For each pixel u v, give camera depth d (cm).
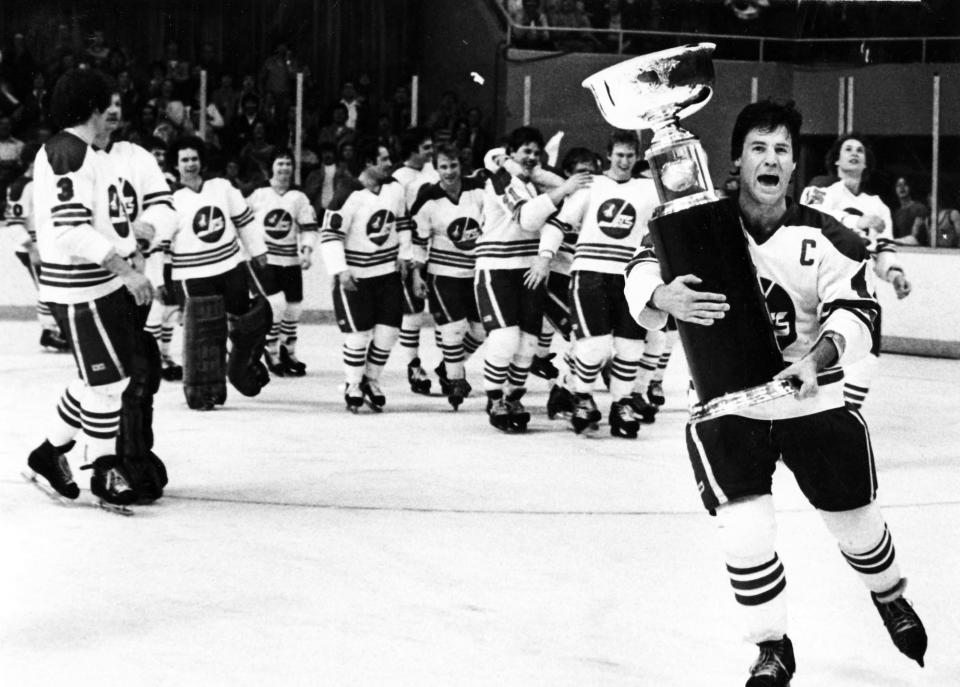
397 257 1132
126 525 698
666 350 1180
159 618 535
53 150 684
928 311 1622
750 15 2195
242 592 575
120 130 1784
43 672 470
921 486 839
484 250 1030
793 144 447
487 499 778
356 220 1108
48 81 2112
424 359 1515
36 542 658
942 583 604
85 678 464
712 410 424
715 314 419
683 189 428
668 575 614
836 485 450
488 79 2234
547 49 2184
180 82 2164
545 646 506
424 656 492
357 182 1117
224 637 512
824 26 2164
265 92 2159
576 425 1013
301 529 695
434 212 1148
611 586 594
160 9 2305
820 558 648
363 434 1009
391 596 572
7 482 799
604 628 531
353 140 1744
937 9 2100
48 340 1475
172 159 1169
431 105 2352
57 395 1172
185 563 622
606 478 850
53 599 561
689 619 545
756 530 437
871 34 2147
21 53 2092
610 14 2212
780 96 2186
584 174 979
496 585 593
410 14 2361
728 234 423
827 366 429
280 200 1412
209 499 767
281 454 916
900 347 1648
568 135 2180
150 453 753
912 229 1811
